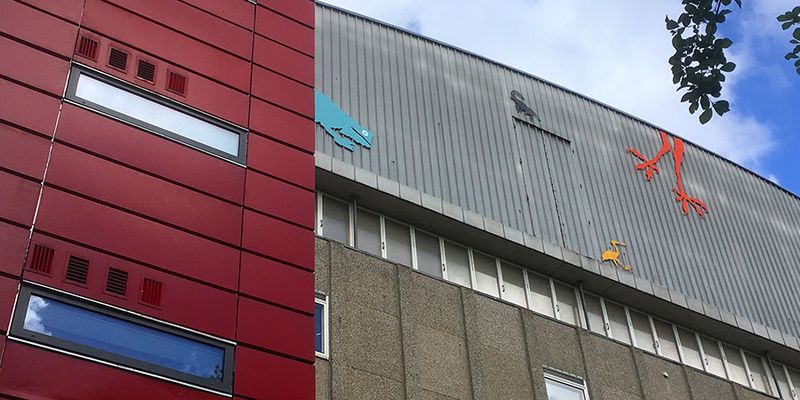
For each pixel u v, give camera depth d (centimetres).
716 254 3384
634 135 3531
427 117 2948
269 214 2159
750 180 3841
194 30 2389
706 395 2928
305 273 2111
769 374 3278
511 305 2681
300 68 2541
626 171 3372
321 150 2612
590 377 2677
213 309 1917
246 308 1966
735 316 3219
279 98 2420
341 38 2941
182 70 2280
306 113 2441
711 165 3719
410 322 2409
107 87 2109
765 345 3281
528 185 3025
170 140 2127
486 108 3138
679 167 3578
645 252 3164
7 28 2042
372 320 2353
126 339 1767
